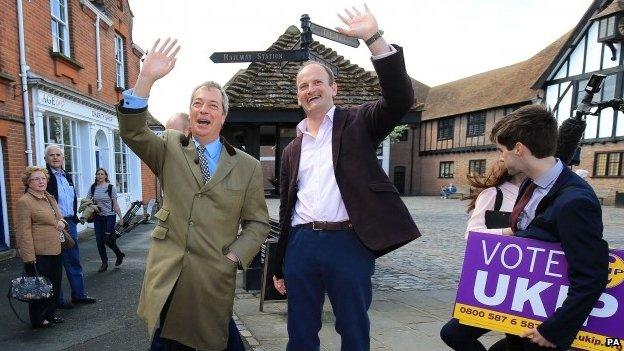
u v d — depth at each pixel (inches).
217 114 88.9
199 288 82.7
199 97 88.0
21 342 134.4
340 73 188.9
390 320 150.7
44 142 311.0
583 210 57.2
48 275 147.5
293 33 200.2
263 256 174.1
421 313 159.0
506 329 66.8
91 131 386.3
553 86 818.2
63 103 330.3
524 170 67.1
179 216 83.6
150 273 83.2
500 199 94.3
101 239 234.8
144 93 79.3
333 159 78.2
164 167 85.2
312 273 80.0
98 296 186.7
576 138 104.7
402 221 76.2
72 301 174.6
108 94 434.9
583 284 56.1
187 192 83.9
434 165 1238.9
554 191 62.9
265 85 176.9
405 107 74.4
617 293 60.2
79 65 356.5
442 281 212.4
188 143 87.9
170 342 87.3
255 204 93.3
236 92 171.3
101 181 238.5
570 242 57.6
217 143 91.7
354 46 141.0
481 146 1047.0
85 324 151.3
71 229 174.2
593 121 778.2
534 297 65.1
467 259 70.7
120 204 452.8
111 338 138.3
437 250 310.8
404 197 1136.2
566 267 62.9
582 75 756.6
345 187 76.9
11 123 267.0
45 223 145.1
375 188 76.2
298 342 80.4
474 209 100.2
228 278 85.9
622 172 735.1
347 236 77.9
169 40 81.9
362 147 78.3
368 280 79.0
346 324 76.7
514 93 961.5
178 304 82.7
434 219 553.3
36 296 134.3
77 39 362.9
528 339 67.1
